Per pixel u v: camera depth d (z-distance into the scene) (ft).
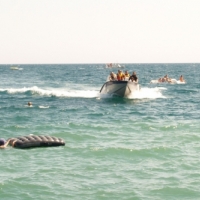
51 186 76.28
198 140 117.91
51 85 383.04
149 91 299.99
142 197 71.72
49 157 96.94
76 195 72.18
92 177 82.17
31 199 69.97
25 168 87.40
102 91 251.39
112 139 119.44
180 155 99.76
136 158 97.04
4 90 302.45
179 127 140.26
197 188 76.23
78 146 108.88
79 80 483.10
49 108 199.72
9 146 107.04
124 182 79.36
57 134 126.21
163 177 82.53
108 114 177.99
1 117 166.91
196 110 197.26
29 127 140.05
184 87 369.30
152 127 140.46
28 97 259.60
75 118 165.07
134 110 193.67
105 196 71.97
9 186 75.66
